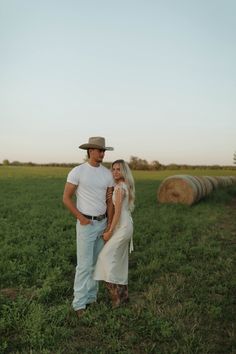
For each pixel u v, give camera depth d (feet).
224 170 232.53
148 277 22.31
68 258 25.73
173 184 57.72
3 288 21.01
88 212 17.56
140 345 15.01
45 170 174.29
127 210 18.28
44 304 18.53
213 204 60.49
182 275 22.93
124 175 18.48
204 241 31.68
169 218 42.16
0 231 32.73
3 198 58.75
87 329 16.12
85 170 17.61
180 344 14.96
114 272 17.93
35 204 52.31
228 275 22.76
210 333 15.85
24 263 24.47
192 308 17.93
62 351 14.46
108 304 18.56
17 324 16.10
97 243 18.17
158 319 16.58
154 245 29.68
